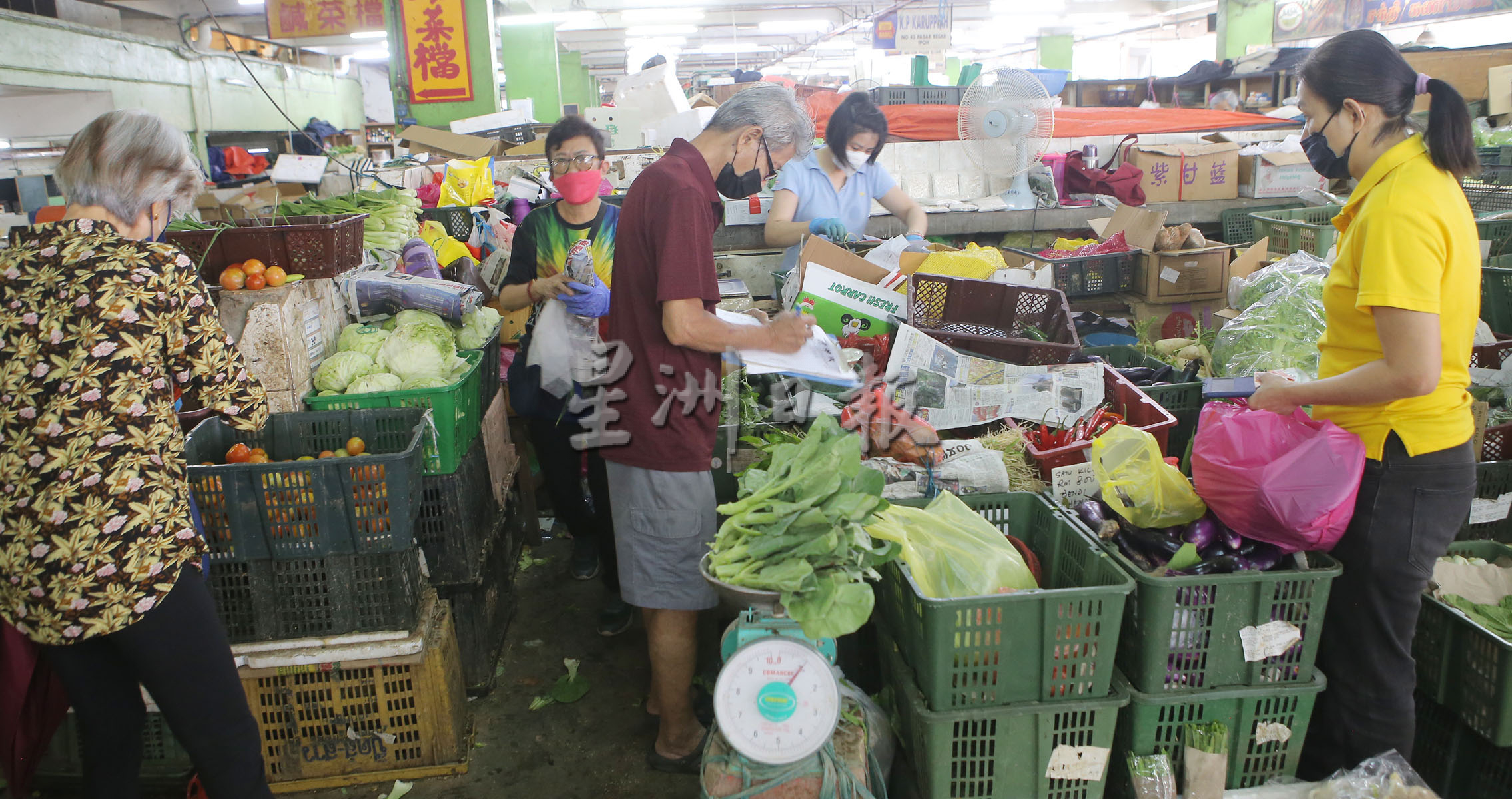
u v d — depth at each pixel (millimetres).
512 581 3439
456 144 6230
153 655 1744
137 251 1695
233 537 2254
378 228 3461
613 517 2312
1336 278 1926
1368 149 1844
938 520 2131
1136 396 2754
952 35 22422
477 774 2508
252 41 15164
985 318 3158
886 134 3830
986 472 2422
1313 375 3090
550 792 2434
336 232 2842
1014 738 1950
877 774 1965
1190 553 1991
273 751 2457
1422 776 2334
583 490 3801
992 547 2088
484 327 3264
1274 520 1922
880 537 2014
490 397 3289
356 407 2615
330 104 17344
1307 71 1903
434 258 3479
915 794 2098
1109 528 2148
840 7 19062
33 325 1643
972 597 1840
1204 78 9031
